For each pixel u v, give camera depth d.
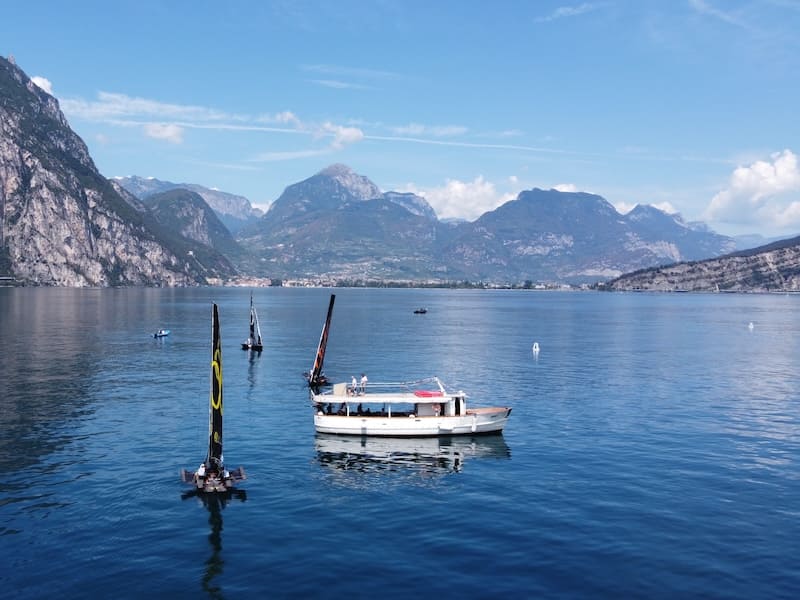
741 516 43.28
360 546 38.66
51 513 43.03
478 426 65.25
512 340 164.38
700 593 33.12
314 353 132.25
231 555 37.38
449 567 35.97
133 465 53.38
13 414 71.38
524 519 42.84
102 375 99.31
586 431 67.00
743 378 102.81
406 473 52.97
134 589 33.44
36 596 32.69
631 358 128.00
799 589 33.53
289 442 62.22
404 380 99.81
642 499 46.56
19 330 168.62
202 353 128.38
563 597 32.72
